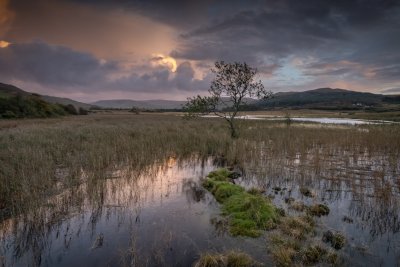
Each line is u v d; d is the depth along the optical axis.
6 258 5.79
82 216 7.78
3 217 7.61
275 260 5.64
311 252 5.76
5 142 16.42
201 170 13.59
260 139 21.30
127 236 6.67
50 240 6.50
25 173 10.19
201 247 6.18
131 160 14.00
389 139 20.20
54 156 14.30
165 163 14.98
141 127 31.02
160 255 5.81
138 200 9.10
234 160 15.55
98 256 5.85
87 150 15.78
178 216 7.87
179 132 25.19
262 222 7.14
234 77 21.98
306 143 18.92
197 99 22.17
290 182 11.24
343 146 18.66
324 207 8.21
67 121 44.22
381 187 9.99
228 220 7.47
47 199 8.84
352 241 6.42
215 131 27.28
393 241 6.47
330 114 101.62
